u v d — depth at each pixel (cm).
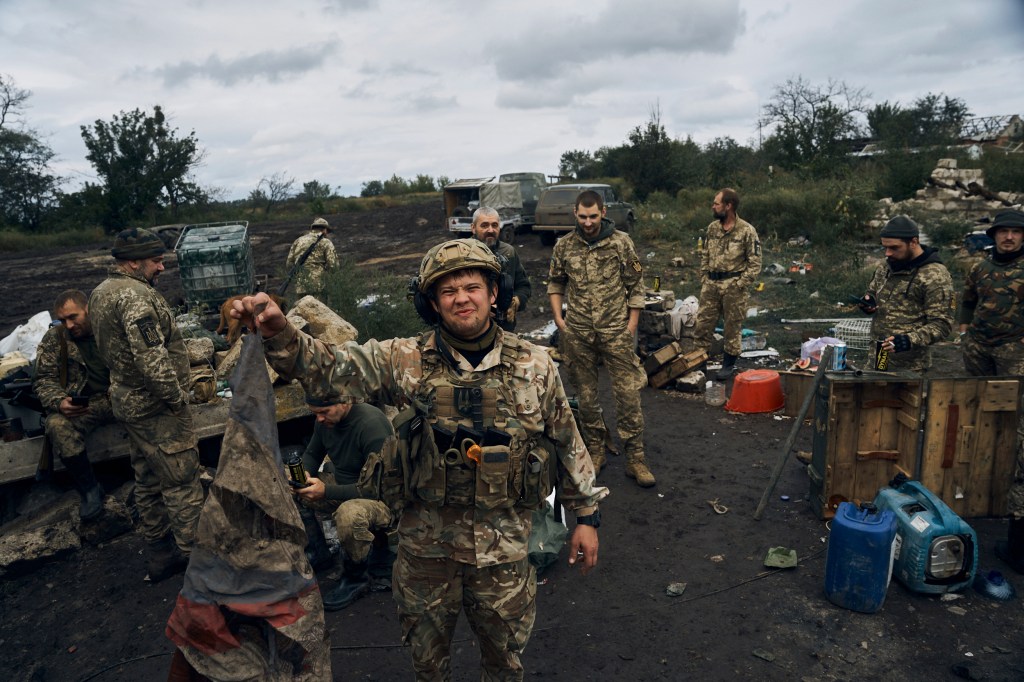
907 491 361
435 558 201
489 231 460
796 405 590
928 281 416
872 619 322
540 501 203
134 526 434
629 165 2542
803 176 2278
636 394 468
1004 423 388
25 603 372
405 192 5550
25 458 427
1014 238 407
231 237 880
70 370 402
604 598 352
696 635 319
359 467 324
